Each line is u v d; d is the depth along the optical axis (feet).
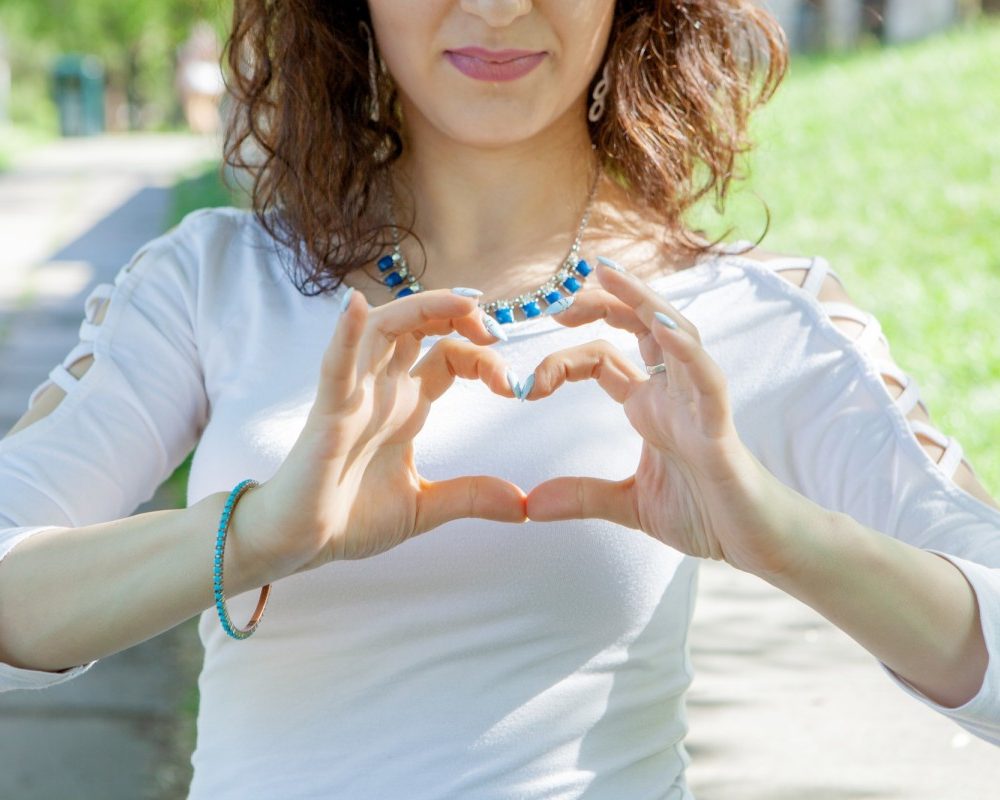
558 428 7.52
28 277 51.75
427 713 7.11
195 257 8.16
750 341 7.78
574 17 7.56
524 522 7.13
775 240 35.83
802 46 82.79
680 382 6.17
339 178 8.19
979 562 7.13
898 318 28.96
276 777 7.16
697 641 16.98
